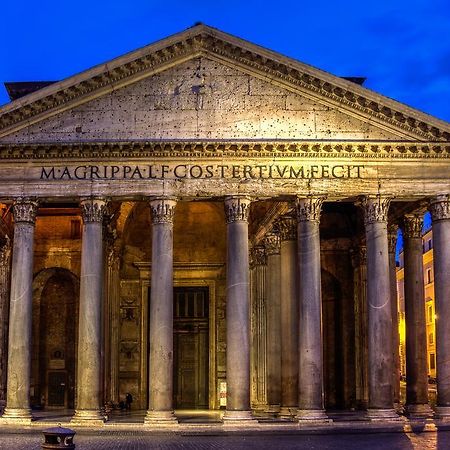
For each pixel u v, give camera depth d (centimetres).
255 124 3366
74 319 4488
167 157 3347
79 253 4472
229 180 3341
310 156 3356
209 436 2945
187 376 4566
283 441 2752
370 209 3356
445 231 3341
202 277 4609
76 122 3369
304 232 3325
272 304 3962
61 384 4441
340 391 4491
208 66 3409
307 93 3388
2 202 3419
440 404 3275
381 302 3291
